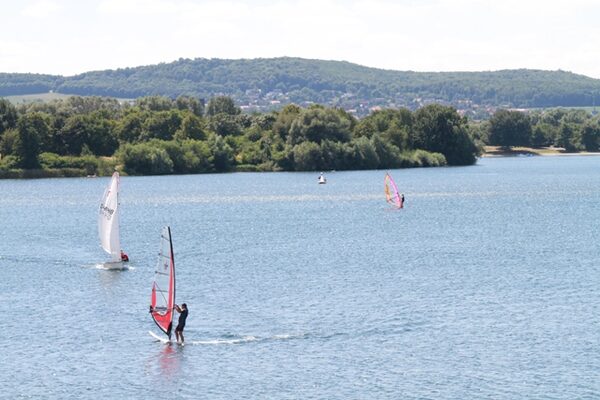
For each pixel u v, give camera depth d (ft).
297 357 476.54
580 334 517.14
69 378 444.55
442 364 463.01
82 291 648.38
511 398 415.03
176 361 470.39
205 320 553.23
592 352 481.46
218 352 485.56
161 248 508.94
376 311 576.20
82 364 465.88
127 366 462.19
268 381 439.63
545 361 466.70
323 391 425.69
